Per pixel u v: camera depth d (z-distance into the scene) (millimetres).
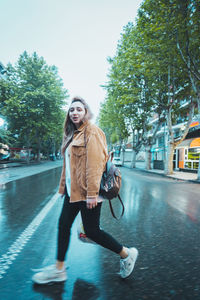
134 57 14000
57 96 34906
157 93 19016
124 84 18594
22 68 34344
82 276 2242
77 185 1983
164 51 12523
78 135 2033
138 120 24625
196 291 1997
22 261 2604
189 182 13789
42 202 6398
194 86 13219
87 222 2010
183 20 10719
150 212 5379
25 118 33875
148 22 12109
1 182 11562
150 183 12352
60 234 2146
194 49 12391
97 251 2926
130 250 2180
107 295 1906
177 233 3756
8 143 28141
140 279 2197
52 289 1993
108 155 2094
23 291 1962
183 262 2613
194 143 22125
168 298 1879
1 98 29672
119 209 5734
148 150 26359
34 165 32500
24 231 3801
